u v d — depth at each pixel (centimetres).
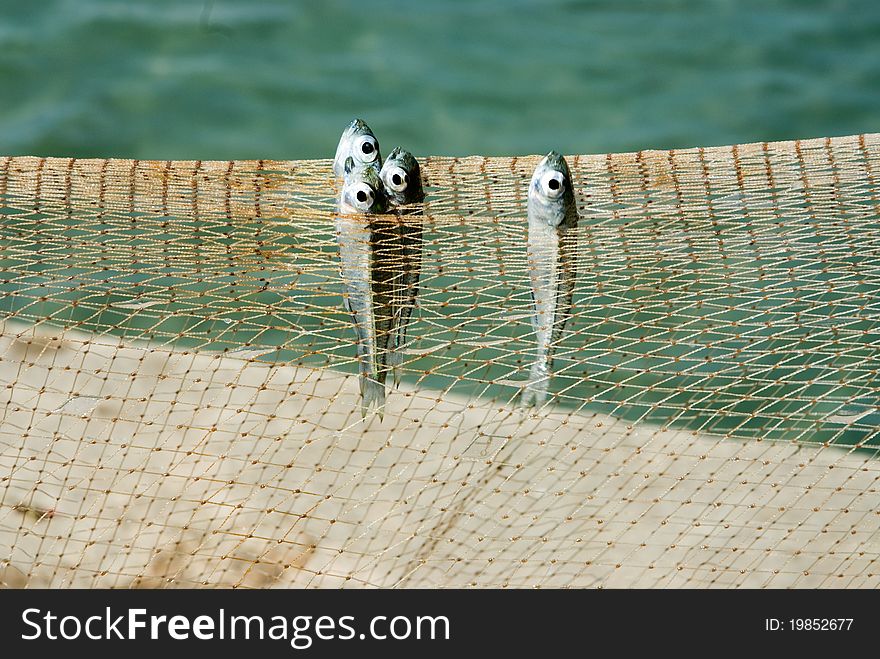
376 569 553
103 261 520
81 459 612
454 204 537
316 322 726
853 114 1250
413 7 1447
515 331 604
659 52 1366
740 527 552
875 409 514
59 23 1330
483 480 526
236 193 531
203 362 711
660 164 564
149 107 1225
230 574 545
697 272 509
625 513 593
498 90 1297
